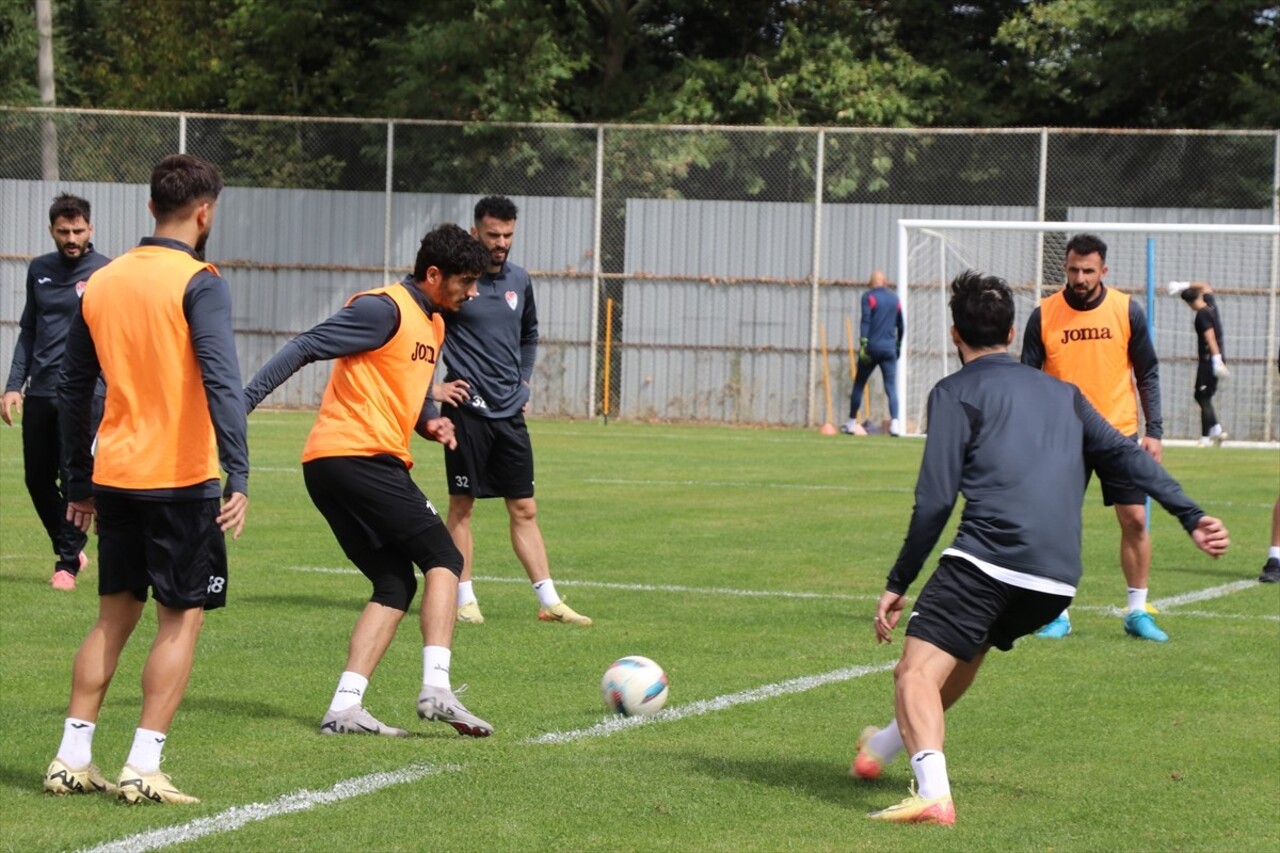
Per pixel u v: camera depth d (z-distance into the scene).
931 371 38.34
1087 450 7.83
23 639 12.05
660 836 7.24
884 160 38.81
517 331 13.20
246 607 13.64
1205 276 36.94
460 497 13.16
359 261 40.66
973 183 38.44
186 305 7.52
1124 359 13.34
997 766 8.74
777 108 44.16
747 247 39.50
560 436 34.91
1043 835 7.39
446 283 9.60
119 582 7.76
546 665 11.38
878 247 38.94
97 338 7.64
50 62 45.12
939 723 7.56
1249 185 36.91
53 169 40.69
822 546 18.11
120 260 7.70
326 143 40.59
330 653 11.68
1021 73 46.72
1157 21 40.75
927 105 44.59
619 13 45.91
